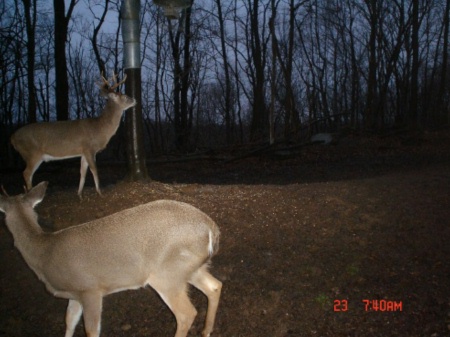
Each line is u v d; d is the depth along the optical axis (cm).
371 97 1472
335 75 1873
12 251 352
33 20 1185
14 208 240
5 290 313
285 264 332
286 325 271
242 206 423
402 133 1166
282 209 418
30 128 457
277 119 1581
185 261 228
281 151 934
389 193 465
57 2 962
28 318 289
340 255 342
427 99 2028
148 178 481
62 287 232
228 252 349
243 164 842
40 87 1404
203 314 284
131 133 470
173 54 1322
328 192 464
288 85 1199
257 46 1427
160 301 301
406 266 325
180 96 1449
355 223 391
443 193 464
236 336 264
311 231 379
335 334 262
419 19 1586
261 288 304
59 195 471
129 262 228
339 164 801
